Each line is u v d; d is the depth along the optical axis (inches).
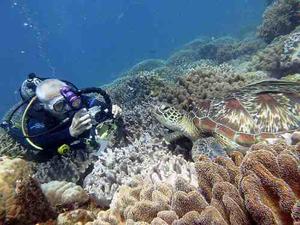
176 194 21.5
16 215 29.5
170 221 21.0
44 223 32.0
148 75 78.7
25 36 711.7
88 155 49.0
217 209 19.6
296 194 18.9
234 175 22.7
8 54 733.3
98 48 857.5
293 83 47.2
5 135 61.6
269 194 18.6
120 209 27.3
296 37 100.7
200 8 775.7
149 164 40.8
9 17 633.0
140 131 53.2
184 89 63.9
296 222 15.6
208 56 228.4
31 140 42.8
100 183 40.1
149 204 23.5
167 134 49.4
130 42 721.0
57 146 44.3
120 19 767.7
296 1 133.4
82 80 668.7
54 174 48.2
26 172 32.0
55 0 732.7
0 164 31.4
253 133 41.6
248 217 18.5
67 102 40.2
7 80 721.6
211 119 45.8
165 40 665.6
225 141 43.9
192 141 48.4
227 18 569.3
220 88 64.2
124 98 78.1
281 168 19.6
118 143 53.9
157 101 63.4
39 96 40.1
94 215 33.8
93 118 42.9
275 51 102.5
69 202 36.6
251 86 49.0
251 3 534.9
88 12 816.3
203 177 23.0
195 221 18.7
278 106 42.8
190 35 588.4
